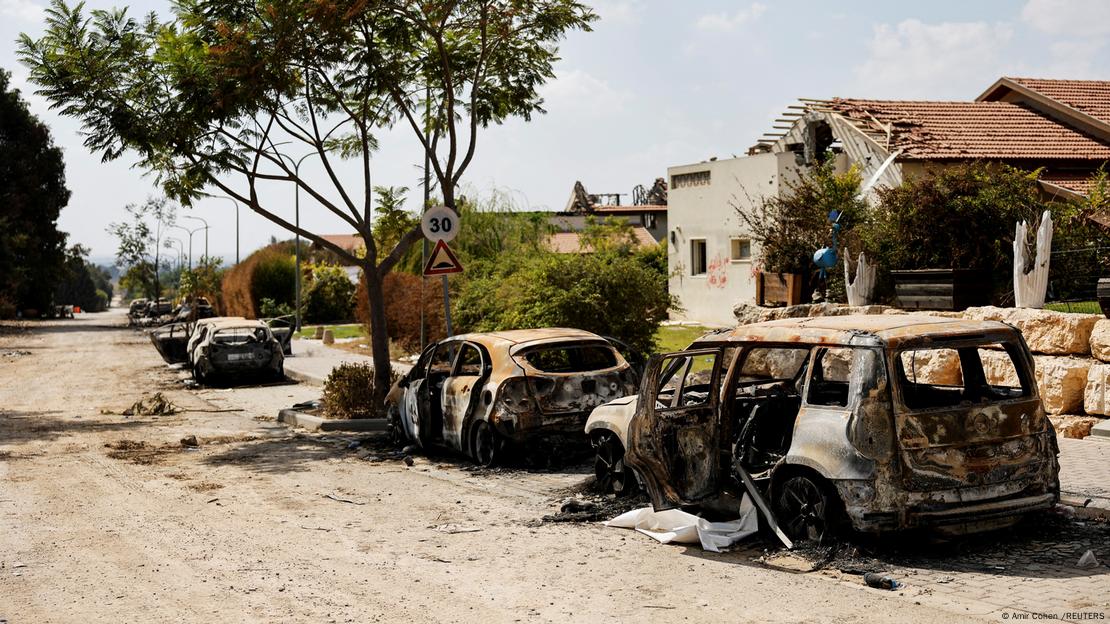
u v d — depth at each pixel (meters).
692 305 28.94
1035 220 12.80
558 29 15.81
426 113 17.19
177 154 15.09
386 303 30.66
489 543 7.77
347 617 5.86
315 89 15.95
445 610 5.96
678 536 7.49
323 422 15.50
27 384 25.27
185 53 14.68
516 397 10.87
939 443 6.66
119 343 44.97
